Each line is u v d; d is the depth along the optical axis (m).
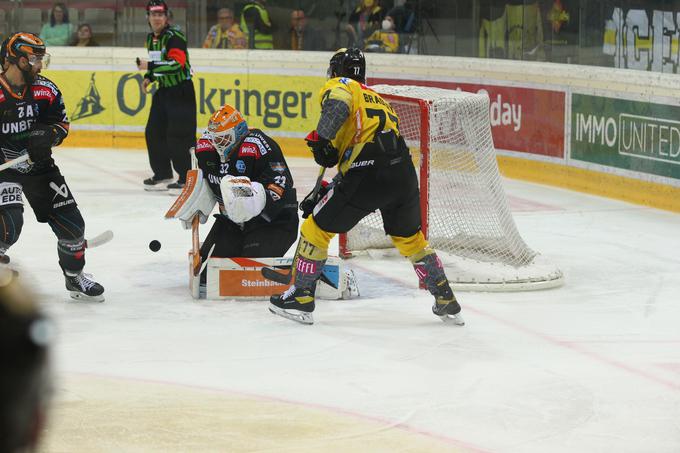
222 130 12.55
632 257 16.02
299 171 25.08
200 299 12.95
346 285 12.95
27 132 11.73
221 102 28.34
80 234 12.32
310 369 9.92
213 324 11.70
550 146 23.30
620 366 10.13
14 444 1.07
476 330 11.52
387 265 15.23
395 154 11.00
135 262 15.26
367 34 27.36
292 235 13.32
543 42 23.47
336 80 10.99
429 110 13.62
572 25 22.55
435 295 11.64
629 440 7.93
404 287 13.76
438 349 10.70
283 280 12.28
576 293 13.55
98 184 23.16
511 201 21.33
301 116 27.78
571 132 22.66
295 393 9.10
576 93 22.44
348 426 8.17
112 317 11.99
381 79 27.02
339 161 11.16
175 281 14.02
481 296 13.27
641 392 9.26
